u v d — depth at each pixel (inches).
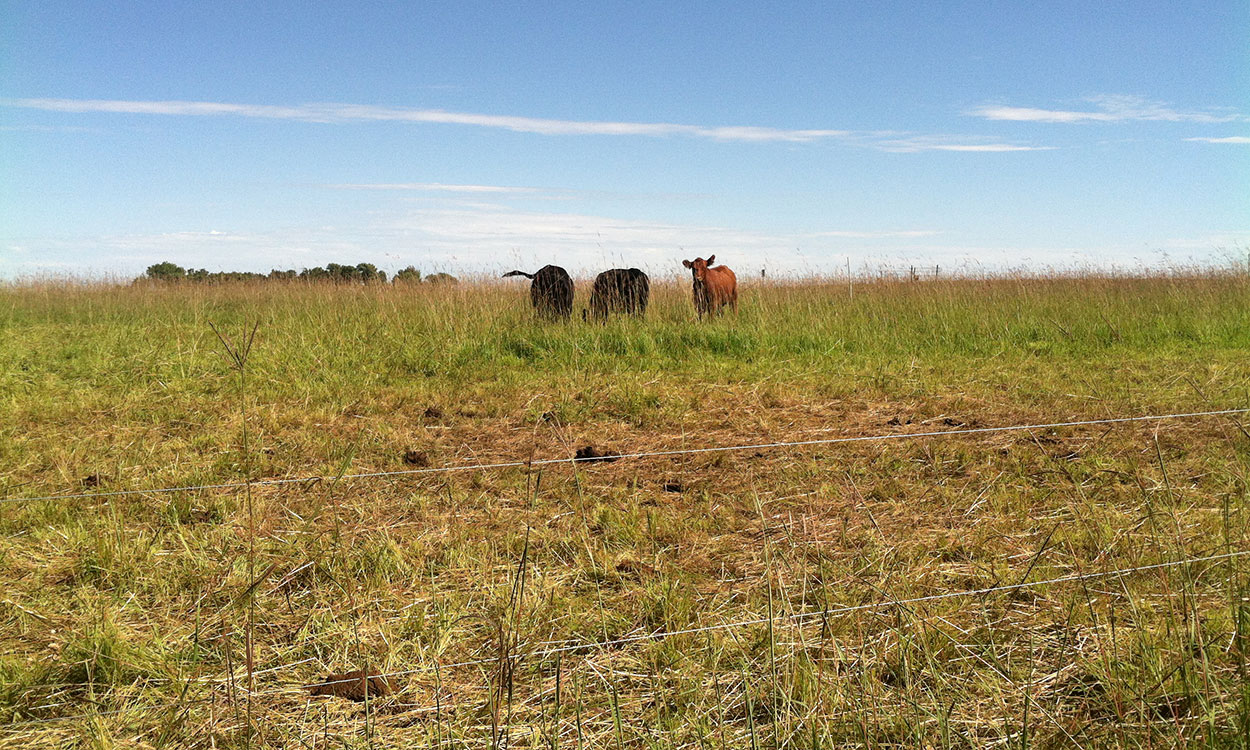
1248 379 304.7
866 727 89.2
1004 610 118.3
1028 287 553.3
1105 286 560.1
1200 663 96.4
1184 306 497.4
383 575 132.4
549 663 106.3
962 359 377.4
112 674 103.7
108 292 637.9
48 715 97.4
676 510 166.7
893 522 158.1
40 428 240.2
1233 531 139.9
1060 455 201.6
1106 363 356.8
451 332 411.5
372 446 220.1
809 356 383.2
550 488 181.2
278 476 192.4
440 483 184.7
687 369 348.5
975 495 172.4
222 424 243.4
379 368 341.7
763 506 168.4
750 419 253.0
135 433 234.7
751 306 490.6
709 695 98.1
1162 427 226.5
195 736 92.3
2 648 112.3
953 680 100.6
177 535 150.6
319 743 91.0
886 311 498.3
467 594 126.8
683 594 124.5
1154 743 85.3
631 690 100.7
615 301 462.0
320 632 115.0
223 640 111.9
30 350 384.8
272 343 391.2
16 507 165.0
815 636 109.7
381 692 100.9
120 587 128.8
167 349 379.9
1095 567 131.6
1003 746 88.0
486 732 91.6
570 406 266.2
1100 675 98.3
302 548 143.6
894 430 237.3
